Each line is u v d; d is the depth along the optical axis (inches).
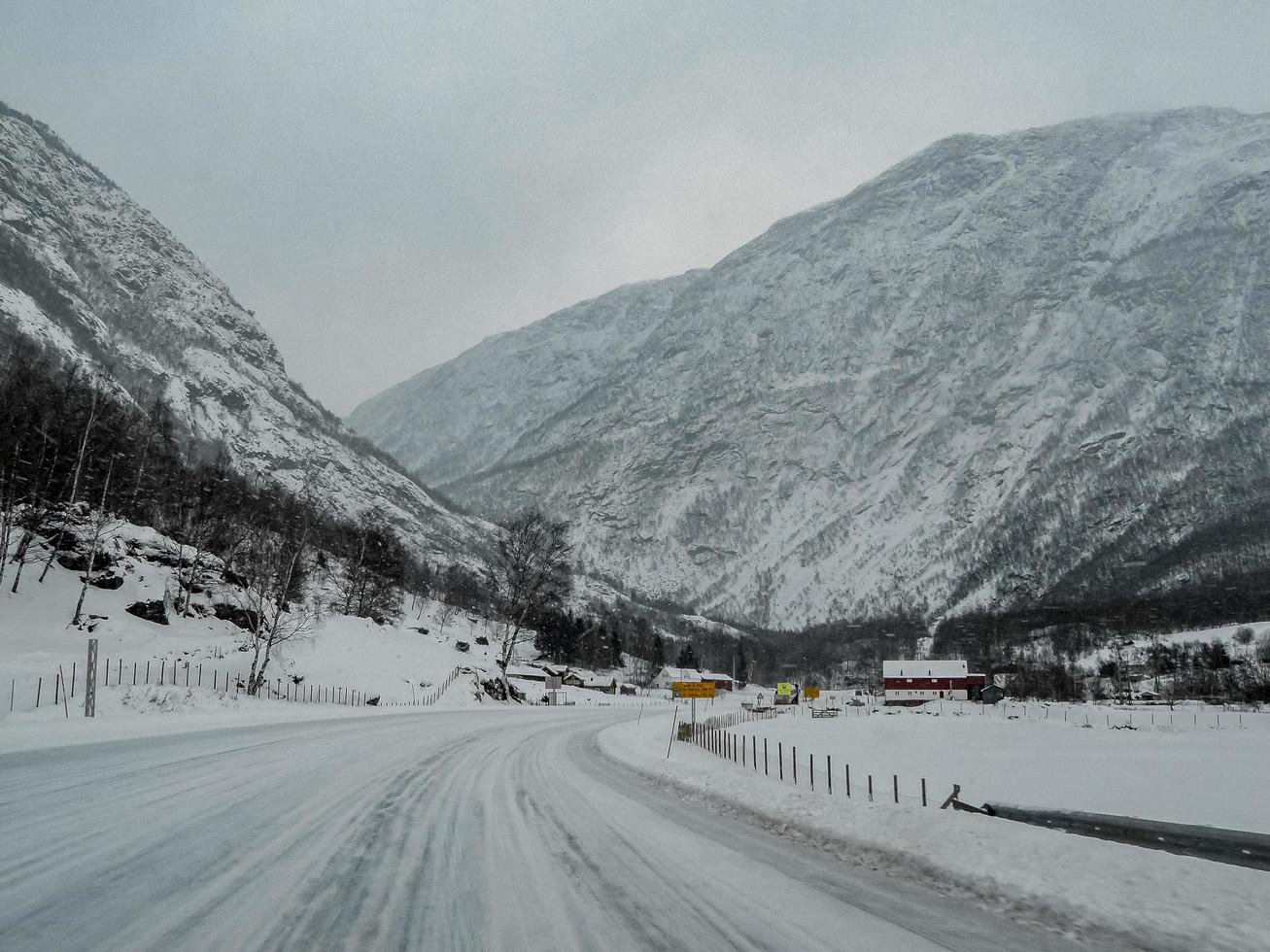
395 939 202.8
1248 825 788.0
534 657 4175.7
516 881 269.6
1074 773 1275.8
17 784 423.2
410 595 4037.9
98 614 1710.1
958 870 297.7
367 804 416.8
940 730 2224.4
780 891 273.1
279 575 2047.2
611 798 511.2
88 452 2225.6
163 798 399.5
